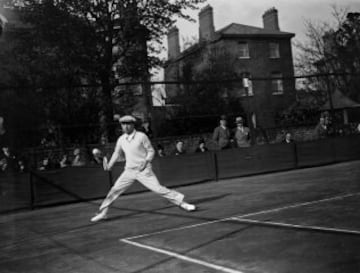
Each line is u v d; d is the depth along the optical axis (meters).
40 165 10.44
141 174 7.41
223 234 5.41
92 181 10.95
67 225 7.21
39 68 19.22
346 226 5.19
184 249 4.84
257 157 13.54
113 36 22.25
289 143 14.09
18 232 6.77
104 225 6.93
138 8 22.02
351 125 15.61
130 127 7.41
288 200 7.66
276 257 4.18
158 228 6.23
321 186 9.12
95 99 12.95
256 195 8.77
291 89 17.12
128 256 4.77
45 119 11.22
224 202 8.24
